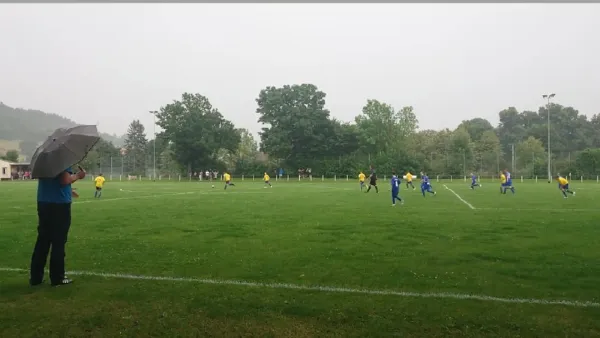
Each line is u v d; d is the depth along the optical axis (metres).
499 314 5.21
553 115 106.56
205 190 35.53
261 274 7.19
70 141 6.41
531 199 24.19
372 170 31.66
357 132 77.50
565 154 74.69
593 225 12.99
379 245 9.80
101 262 8.11
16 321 5.03
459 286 6.44
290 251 9.13
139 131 109.56
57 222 6.46
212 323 4.94
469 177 70.06
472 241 10.27
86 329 4.80
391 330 4.72
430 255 8.66
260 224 13.45
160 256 8.66
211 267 7.71
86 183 54.78
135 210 18.08
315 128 75.06
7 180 70.88
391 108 80.44
